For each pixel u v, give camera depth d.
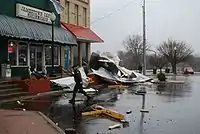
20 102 15.38
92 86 25.55
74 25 31.88
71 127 9.88
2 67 21.72
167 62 72.94
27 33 21.86
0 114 11.67
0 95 15.83
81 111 12.80
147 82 31.36
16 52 23.41
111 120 11.04
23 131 8.96
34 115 11.52
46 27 25.05
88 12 35.19
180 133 9.22
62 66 27.83
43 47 26.59
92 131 9.36
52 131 9.04
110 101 16.16
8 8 22.08
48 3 26.53
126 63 88.94
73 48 32.16
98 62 28.81
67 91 20.44
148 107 14.16
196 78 43.69
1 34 19.39
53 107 13.91
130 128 9.77
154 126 10.11
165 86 27.59
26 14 23.55
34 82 18.42
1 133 8.66
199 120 11.18
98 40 33.78
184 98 17.98
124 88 24.64
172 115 12.14
